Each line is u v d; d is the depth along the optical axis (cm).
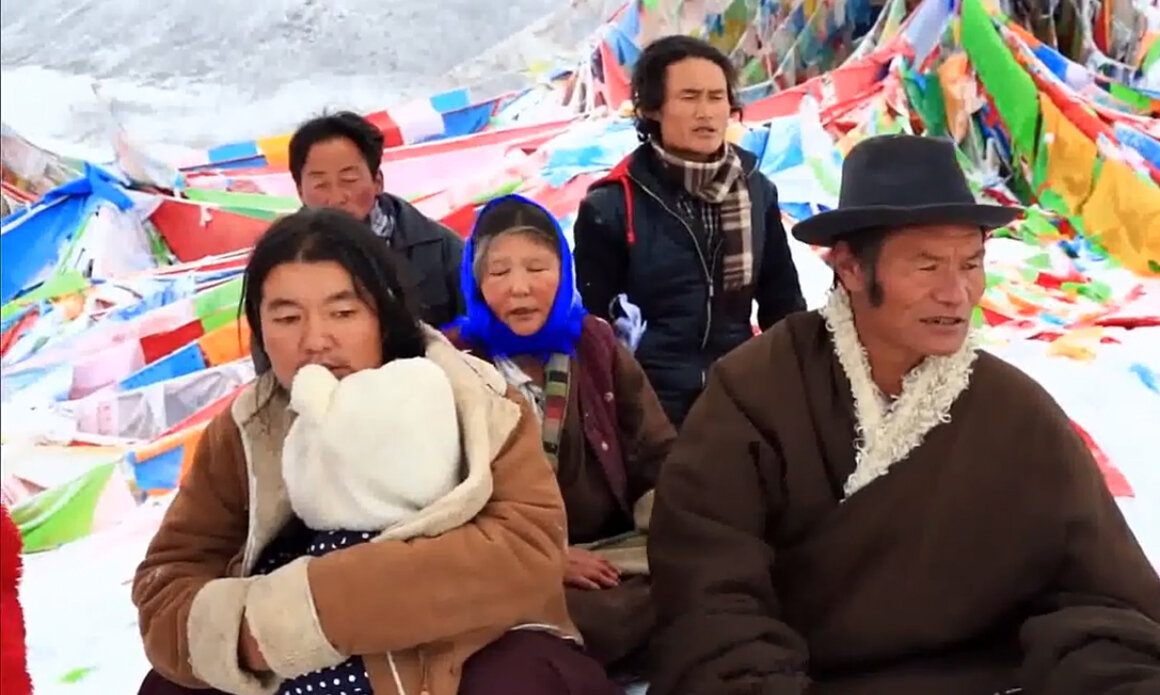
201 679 134
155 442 304
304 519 139
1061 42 483
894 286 138
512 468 144
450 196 413
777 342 154
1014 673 145
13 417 329
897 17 484
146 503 292
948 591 144
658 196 228
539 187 406
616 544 189
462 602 132
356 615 128
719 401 154
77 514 287
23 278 426
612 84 532
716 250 229
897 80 458
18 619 118
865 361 146
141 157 447
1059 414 146
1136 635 132
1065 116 412
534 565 138
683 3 536
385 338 146
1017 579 145
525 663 136
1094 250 384
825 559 147
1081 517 141
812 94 465
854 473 145
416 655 135
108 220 428
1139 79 455
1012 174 434
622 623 173
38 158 485
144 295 393
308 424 134
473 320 190
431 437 134
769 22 538
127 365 360
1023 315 334
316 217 144
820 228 142
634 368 195
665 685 143
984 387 144
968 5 444
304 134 237
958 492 142
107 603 237
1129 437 248
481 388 145
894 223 136
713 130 225
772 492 151
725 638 141
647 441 192
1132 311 329
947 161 143
